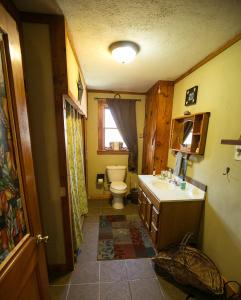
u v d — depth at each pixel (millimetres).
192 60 1921
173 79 2588
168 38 1490
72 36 1477
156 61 1958
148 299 1463
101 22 1293
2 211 682
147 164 3254
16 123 778
